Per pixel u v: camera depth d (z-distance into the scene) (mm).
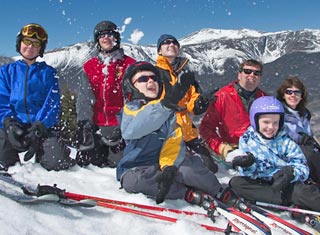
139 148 3676
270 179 3676
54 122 4609
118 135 4871
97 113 5074
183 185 3629
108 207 3041
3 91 4543
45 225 2662
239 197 3561
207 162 4672
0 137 4398
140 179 3576
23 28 4555
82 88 5051
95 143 4934
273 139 3701
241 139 3826
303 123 4508
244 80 4949
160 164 3529
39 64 4695
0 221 2529
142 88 3611
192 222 2994
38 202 2840
